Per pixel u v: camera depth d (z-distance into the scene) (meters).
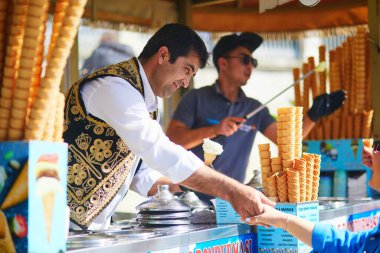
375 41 3.80
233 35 3.96
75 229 2.30
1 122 1.63
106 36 3.96
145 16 4.16
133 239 1.91
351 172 3.76
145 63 2.41
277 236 2.37
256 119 4.03
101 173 2.33
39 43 1.66
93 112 2.28
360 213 3.13
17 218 1.55
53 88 1.63
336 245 2.10
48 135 1.68
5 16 1.67
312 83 4.04
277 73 11.72
